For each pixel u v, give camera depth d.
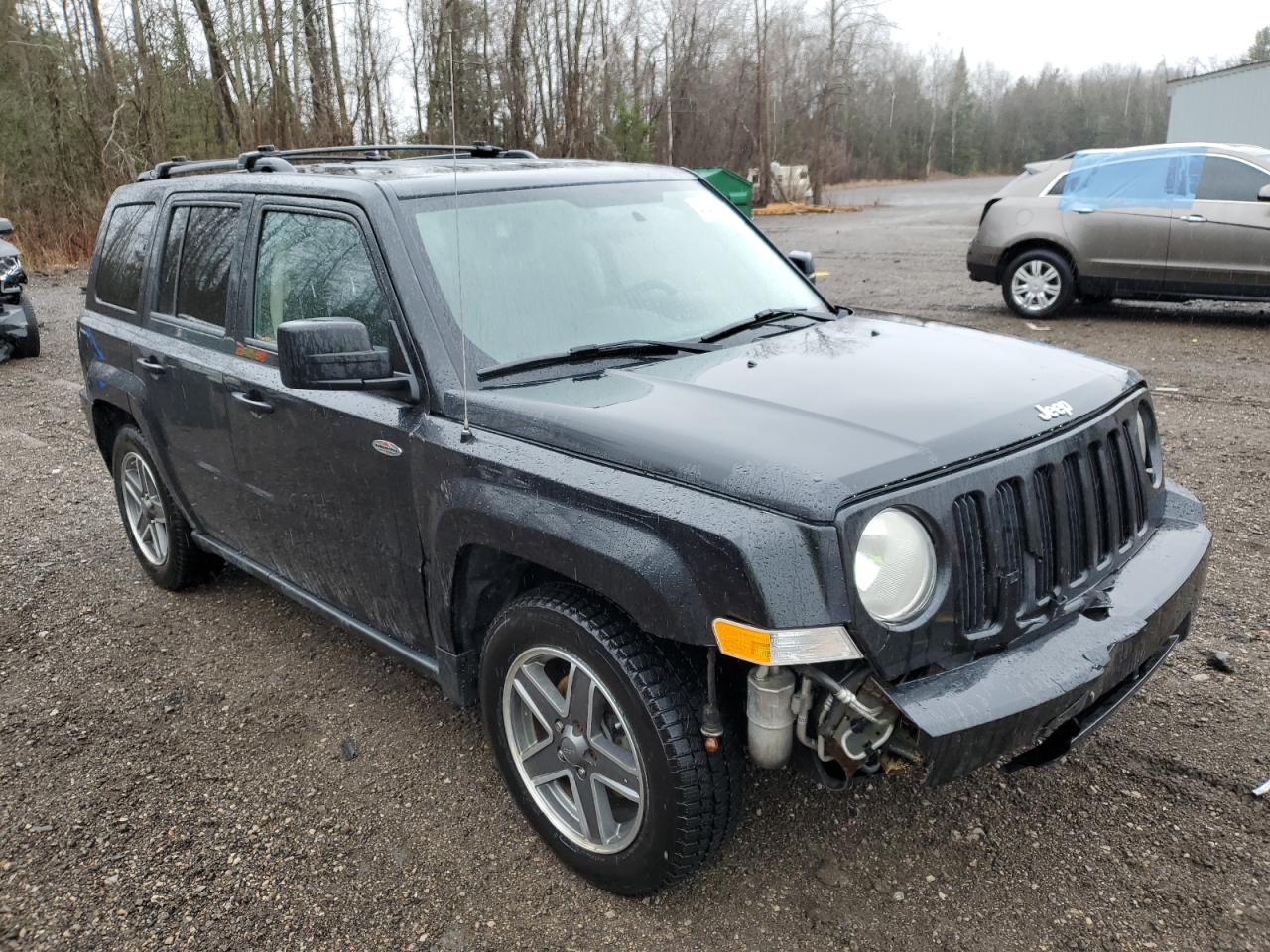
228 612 4.86
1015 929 2.67
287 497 3.74
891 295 13.56
